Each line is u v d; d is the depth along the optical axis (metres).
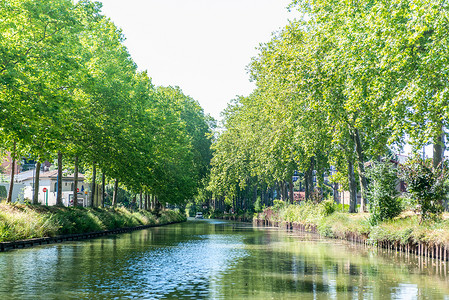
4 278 14.80
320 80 30.33
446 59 20.58
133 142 39.81
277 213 66.00
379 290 12.96
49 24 26.36
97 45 40.25
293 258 21.42
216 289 13.05
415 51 22.72
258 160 61.94
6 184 73.56
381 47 23.62
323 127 38.88
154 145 51.50
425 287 13.50
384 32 21.92
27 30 25.56
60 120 25.28
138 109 41.38
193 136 89.88
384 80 24.27
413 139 25.44
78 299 11.47
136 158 40.75
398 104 23.78
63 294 12.10
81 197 80.25
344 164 51.25
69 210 37.59
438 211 25.03
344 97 31.16
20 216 29.11
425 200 24.78
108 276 15.36
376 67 24.23
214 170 81.88
